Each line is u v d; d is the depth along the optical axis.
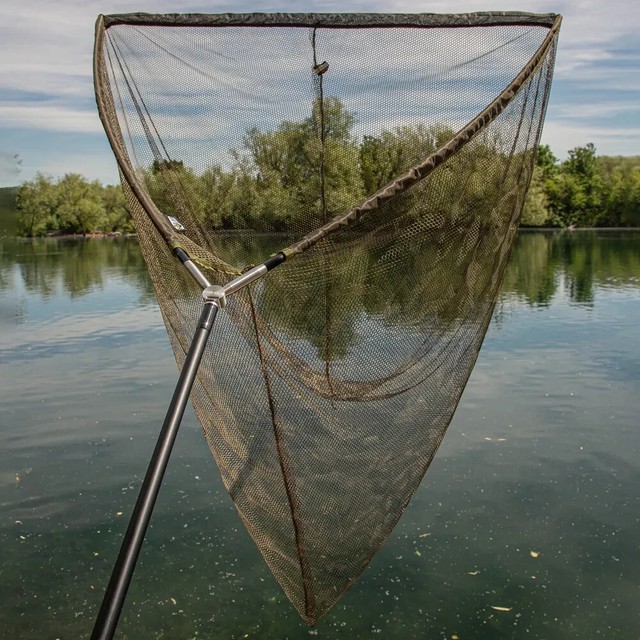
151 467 2.32
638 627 4.01
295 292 3.07
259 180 4.47
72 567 4.76
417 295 3.33
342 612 4.21
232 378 3.11
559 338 11.35
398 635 3.98
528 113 3.35
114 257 34.34
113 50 3.73
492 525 5.13
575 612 4.15
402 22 4.02
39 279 22.91
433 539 4.96
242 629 4.09
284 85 4.39
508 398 8.02
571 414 7.41
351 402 3.23
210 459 6.46
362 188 4.64
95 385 9.05
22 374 9.73
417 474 3.39
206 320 2.65
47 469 6.31
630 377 8.84
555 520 5.18
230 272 2.95
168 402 8.20
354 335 3.23
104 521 5.37
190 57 4.11
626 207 76.62
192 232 4.19
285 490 3.10
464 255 3.38
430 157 2.95
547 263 26.47
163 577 4.62
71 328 13.25
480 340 3.61
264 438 3.09
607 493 5.57
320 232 2.89
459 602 4.28
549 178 80.12
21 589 4.51
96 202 79.44
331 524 3.20
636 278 20.34
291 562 3.22
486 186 3.29
